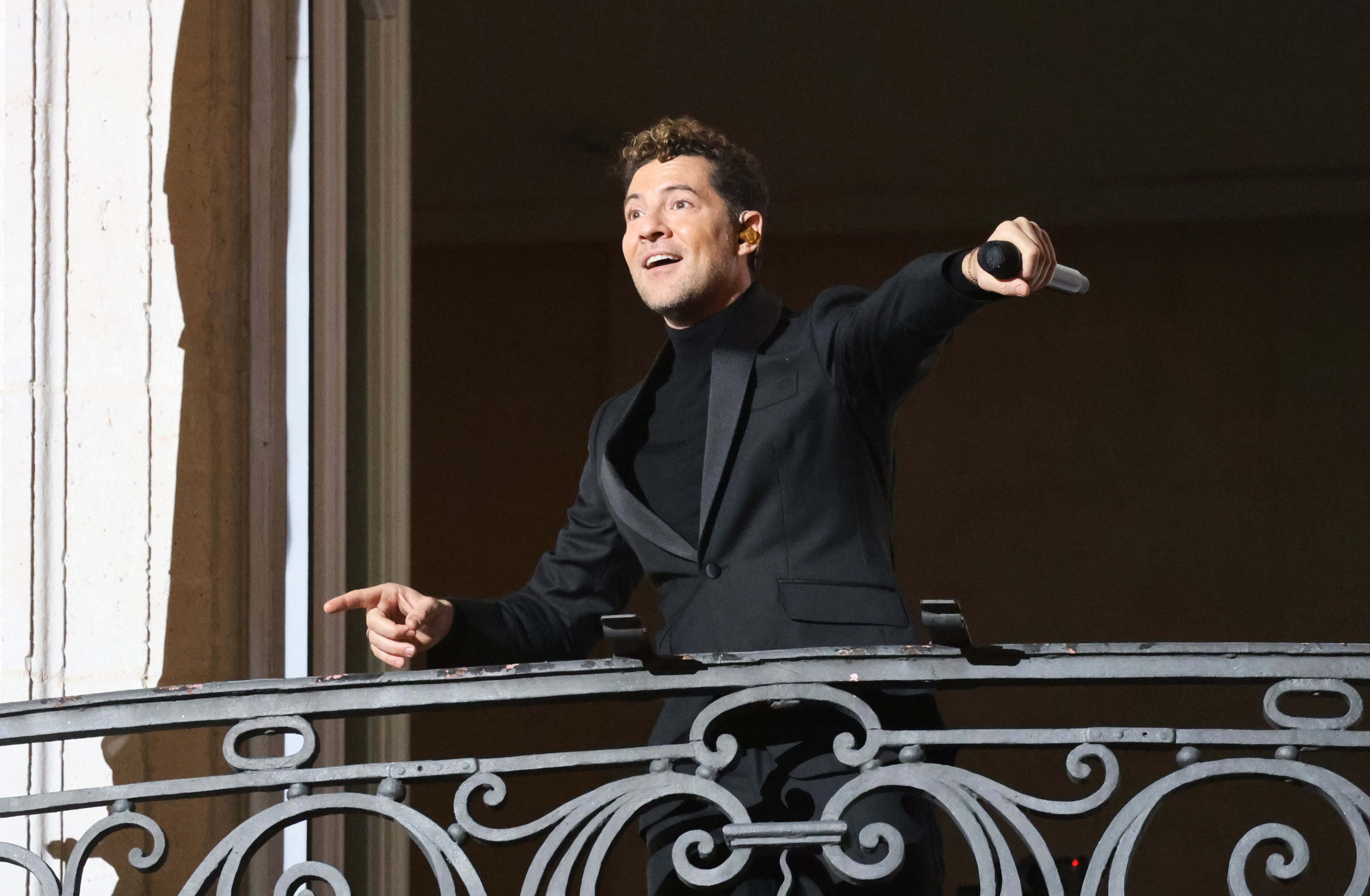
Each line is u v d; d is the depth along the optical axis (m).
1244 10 30.56
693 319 9.97
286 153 13.96
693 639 9.22
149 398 12.41
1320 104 33.88
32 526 12.00
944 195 37.38
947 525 36.94
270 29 13.91
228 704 9.20
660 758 8.66
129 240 12.62
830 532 9.29
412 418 37.44
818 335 9.58
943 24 30.89
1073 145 35.62
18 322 12.28
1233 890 8.07
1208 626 35.88
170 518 12.28
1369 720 32.84
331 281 14.15
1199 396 37.00
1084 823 33.06
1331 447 36.53
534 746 34.72
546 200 37.34
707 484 9.34
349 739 14.30
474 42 31.30
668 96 33.34
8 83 12.60
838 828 8.27
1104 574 36.38
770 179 36.88
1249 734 8.42
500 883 33.41
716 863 8.98
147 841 11.71
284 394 13.55
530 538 36.84
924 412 37.53
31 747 11.57
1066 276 8.48
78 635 11.95
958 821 8.26
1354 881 8.09
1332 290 37.19
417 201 37.50
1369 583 35.75
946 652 8.58
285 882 8.79
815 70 32.44
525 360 37.75
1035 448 37.12
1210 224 37.75
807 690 8.58
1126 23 30.94
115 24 12.95
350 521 14.84
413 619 9.80
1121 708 34.19
